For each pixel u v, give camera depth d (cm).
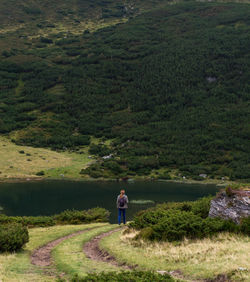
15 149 16238
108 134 19438
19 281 994
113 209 7869
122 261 1273
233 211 1564
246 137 17912
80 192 10619
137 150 16912
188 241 1454
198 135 18462
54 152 16562
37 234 2338
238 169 14575
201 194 10612
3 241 1505
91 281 899
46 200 9219
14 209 7981
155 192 10894
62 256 1394
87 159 15788
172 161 15775
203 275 1001
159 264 1182
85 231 2388
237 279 908
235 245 1264
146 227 1684
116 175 13925
